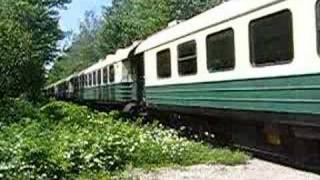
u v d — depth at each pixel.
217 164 12.34
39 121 18.39
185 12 49.12
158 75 18.84
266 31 11.57
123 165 11.99
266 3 11.46
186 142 14.16
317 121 10.16
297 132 11.30
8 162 10.90
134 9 51.66
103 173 11.38
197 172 11.40
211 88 14.34
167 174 11.23
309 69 10.24
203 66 14.80
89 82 37.72
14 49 25.61
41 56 34.53
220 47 13.74
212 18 14.14
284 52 10.98
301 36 10.42
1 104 21.72
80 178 11.04
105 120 17.52
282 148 12.47
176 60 16.89
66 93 50.44
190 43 15.70
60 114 19.92
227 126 15.07
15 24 27.36
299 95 10.57
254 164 12.25
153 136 14.64
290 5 10.71
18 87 26.44
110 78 29.80
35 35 35.56
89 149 11.92
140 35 47.62
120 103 27.00
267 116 11.84
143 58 21.05
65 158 11.38
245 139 13.95
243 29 12.49
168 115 19.69
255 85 12.09
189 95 15.90
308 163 11.66
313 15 10.09
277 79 11.25
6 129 15.67
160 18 47.81
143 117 22.02
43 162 10.98
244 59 12.49
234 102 13.09
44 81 30.66
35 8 35.09
